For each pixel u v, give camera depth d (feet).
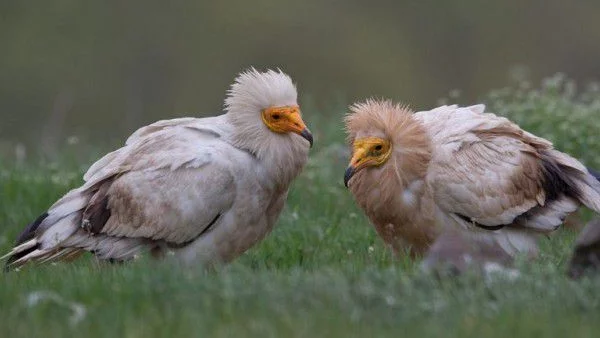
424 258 41.98
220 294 35.60
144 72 147.13
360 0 152.76
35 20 147.74
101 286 36.96
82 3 149.28
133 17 148.46
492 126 45.11
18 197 57.57
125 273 38.55
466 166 43.88
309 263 44.29
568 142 58.03
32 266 43.78
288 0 151.43
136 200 43.60
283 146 44.04
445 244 40.19
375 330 33.12
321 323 33.47
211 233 43.80
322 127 67.31
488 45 148.77
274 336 32.32
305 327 32.96
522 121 59.77
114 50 147.54
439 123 45.42
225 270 39.37
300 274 38.29
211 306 34.88
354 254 45.80
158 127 45.68
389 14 152.05
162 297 35.99
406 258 42.52
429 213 44.04
